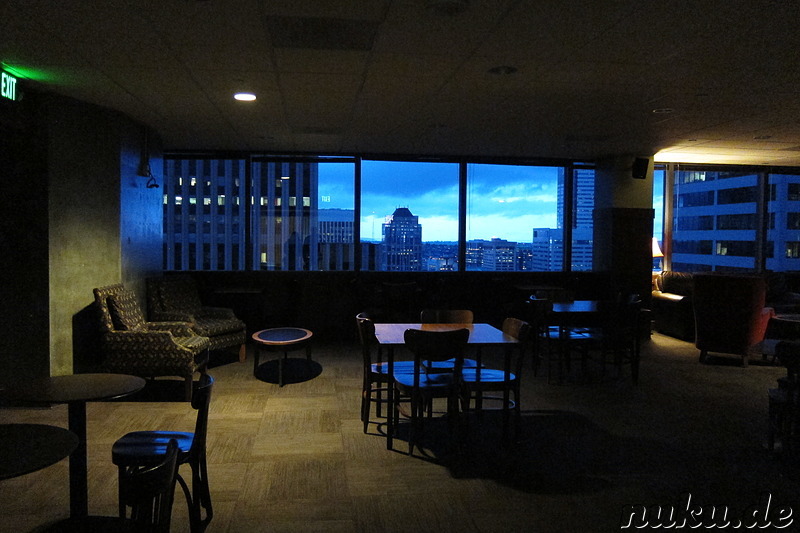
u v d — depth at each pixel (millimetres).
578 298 9109
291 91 5086
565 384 5922
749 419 4773
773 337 7582
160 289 6668
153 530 1677
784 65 4246
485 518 3025
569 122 6328
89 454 3822
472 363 4746
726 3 3143
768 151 8375
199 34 3664
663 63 4223
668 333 8922
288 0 3119
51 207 5109
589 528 2934
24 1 3168
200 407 2773
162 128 6816
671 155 8875
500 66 4316
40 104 5039
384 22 3443
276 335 6066
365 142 7711
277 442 4098
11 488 3328
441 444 4094
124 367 5168
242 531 2863
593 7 3207
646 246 8781
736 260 10359
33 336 5078
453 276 8852
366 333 4156
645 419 4750
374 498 3242
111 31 3619
